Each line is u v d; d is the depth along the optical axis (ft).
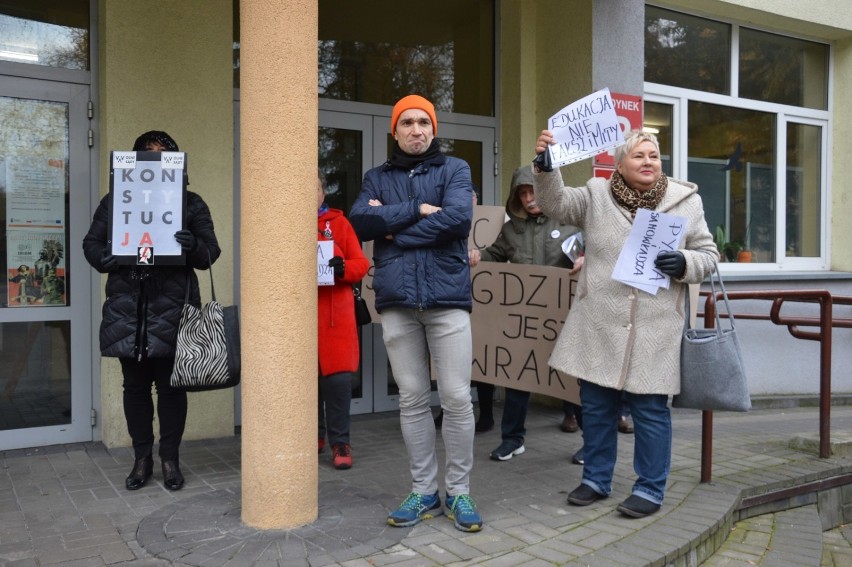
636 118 19.44
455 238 10.28
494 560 9.57
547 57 20.21
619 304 11.18
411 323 10.66
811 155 25.94
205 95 15.84
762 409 22.43
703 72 23.35
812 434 16.29
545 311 14.51
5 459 14.37
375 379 19.33
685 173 22.97
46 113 15.30
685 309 11.43
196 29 15.70
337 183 18.80
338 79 18.90
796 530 12.55
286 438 10.44
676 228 10.91
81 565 9.42
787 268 25.16
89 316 15.70
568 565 9.43
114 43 14.92
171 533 10.36
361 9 19.22
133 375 12.39
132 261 11.63
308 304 10.55
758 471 13.97
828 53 25.86
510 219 15.80
